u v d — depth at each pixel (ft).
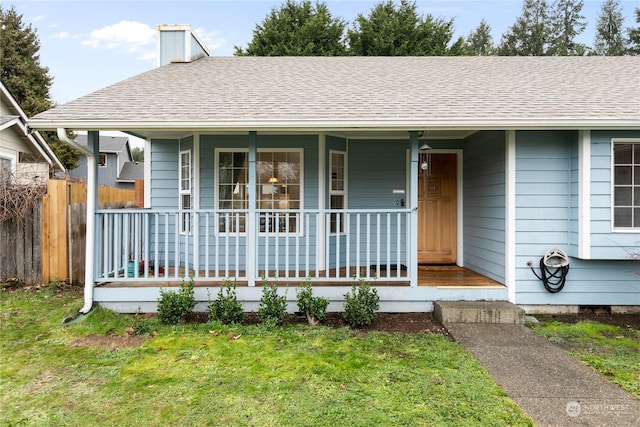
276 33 56.70
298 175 20.45
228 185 20.65
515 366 11.21
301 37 56.75
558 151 16.34
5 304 16.92
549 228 16.40
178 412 8.96
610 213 15.29
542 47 85.46
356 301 14.67
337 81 20.18
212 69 22.35
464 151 21.98
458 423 8.47
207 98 17.16
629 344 13.12
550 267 16.42
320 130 15.48
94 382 10.39
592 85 18.69
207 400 9.46
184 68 22.38
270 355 12.05
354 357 11.90
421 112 15.49
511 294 16.43
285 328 14.44
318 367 11.20
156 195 21.95
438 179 22.53
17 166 29.32
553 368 11.07
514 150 16.40
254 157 15.99
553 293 16.42
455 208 22.45
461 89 18.56
